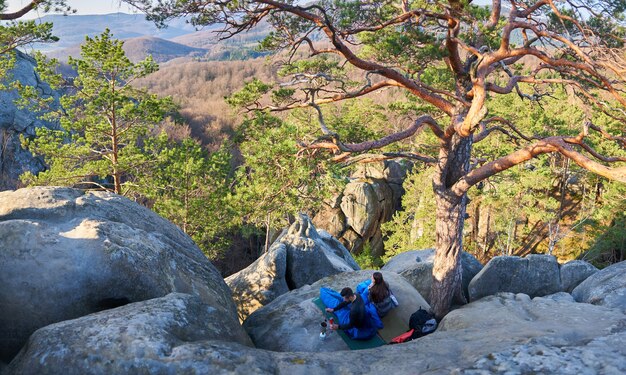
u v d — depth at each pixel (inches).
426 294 476.1
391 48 345.1
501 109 1042.1
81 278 242.4
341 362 188.5
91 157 837.2
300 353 196.1
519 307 292.2
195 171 824.9
